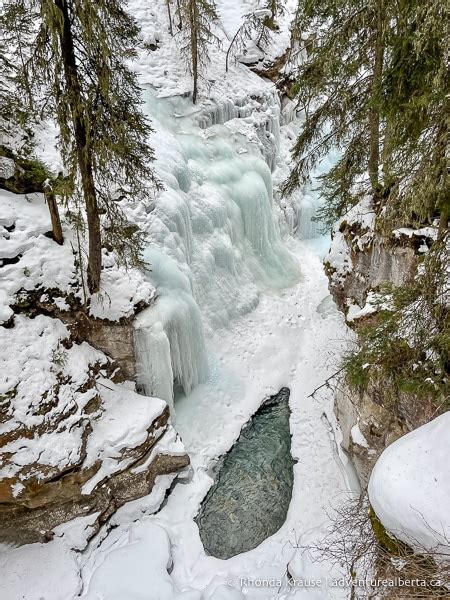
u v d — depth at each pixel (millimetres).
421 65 6062
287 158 17594
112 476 8008
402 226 8086
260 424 10602
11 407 7320
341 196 11211
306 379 11469
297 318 13312
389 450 5137
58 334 8297
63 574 7223
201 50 15859
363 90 9680
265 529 8422
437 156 5242
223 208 13344
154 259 10242
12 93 8727
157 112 14188
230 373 11609
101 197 8008
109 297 8953
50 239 8805
